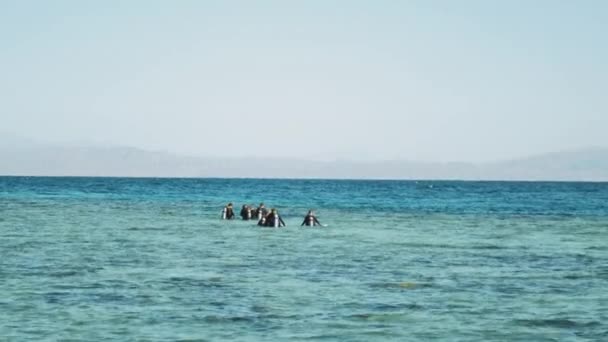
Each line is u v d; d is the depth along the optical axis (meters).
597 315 26.50
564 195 170.25
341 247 48.22
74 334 22.98
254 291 30.48
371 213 88.69
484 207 106.38
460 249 47.97
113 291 30.22
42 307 26.83
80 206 97.56
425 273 36.38
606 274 36.62
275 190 194.12
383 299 29.03
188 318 25.22
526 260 42.25
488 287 32.28
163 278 33.84
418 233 60.31
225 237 54.72
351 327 24.25
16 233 56.09
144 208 94.75
